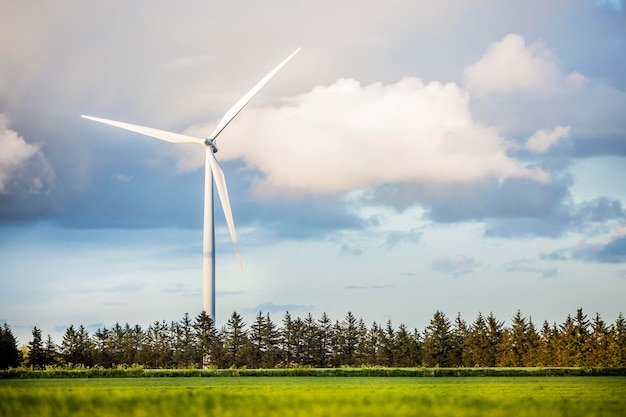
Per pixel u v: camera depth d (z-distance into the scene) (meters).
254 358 141.25
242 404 55.12
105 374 95.50
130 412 52.94
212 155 107.06
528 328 142.00
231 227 104.38
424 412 51.16
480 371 95.31
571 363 129.12
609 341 128.38
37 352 142.12
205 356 139.12
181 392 62.81
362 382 82.69
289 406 53.97
